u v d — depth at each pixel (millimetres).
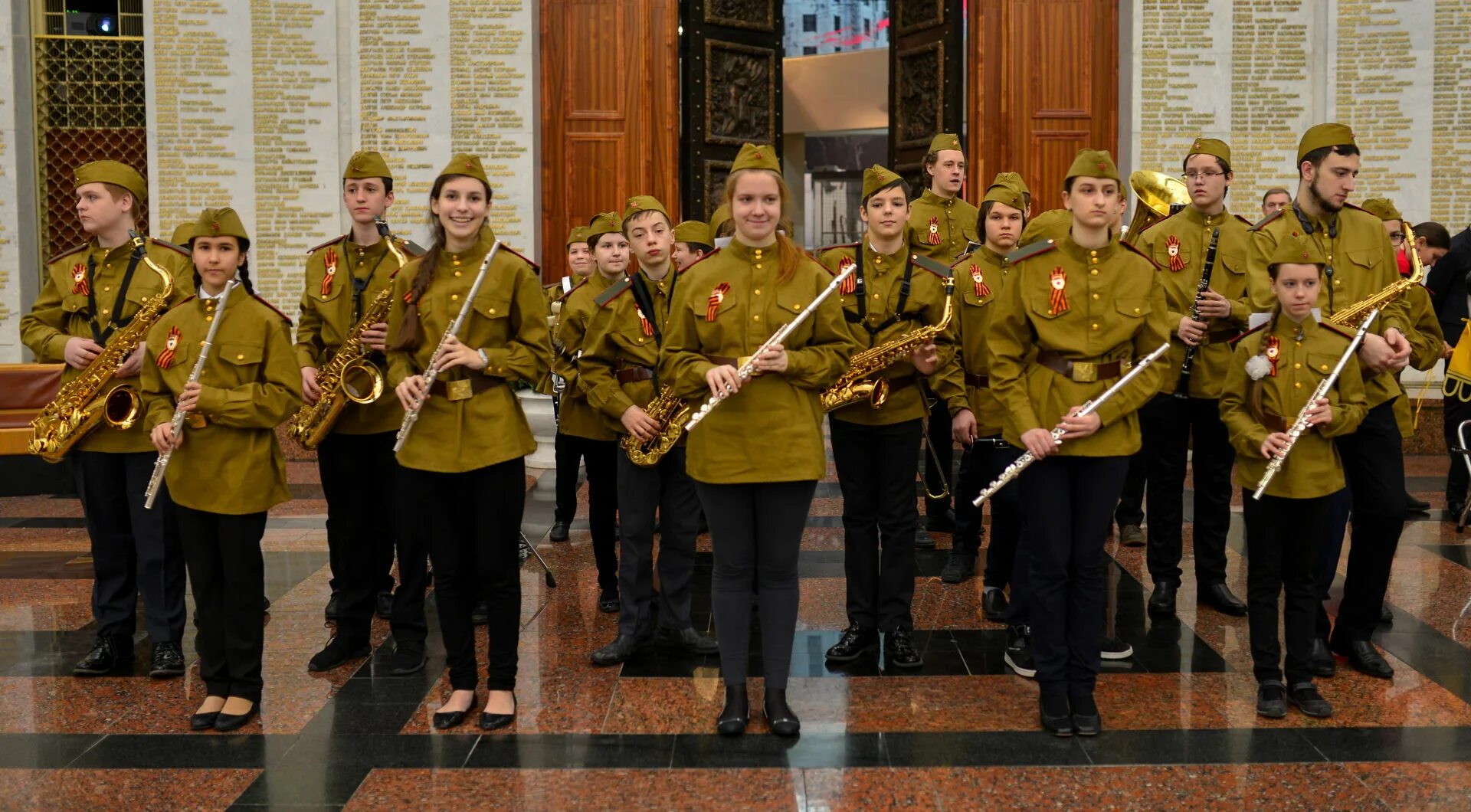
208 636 4594
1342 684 4879
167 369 4594
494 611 4520
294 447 11148
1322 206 5117
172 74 11320
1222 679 4953
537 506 8797
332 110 11523
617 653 5246
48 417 5238
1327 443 4559
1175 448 5832
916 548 7340
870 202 5074
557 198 12547
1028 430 4266
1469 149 11125
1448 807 3758
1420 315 5297
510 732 4449
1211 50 11531
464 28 11641
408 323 4492
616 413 5145
